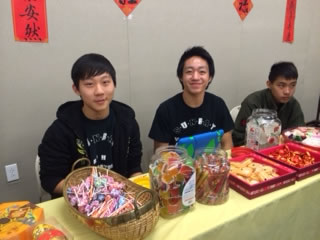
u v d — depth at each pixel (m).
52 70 1.64
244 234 0.94
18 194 1.72
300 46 2.79
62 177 1.23
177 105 1.54
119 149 1.33
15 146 1.64
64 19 1.61
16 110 1.60
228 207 0.94
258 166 1.13
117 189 0.89
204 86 1.46
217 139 1.26
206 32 2.13
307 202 1.12
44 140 1.22
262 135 1.37
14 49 1.52
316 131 1.49
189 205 0.91
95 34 1.71
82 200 0.84
